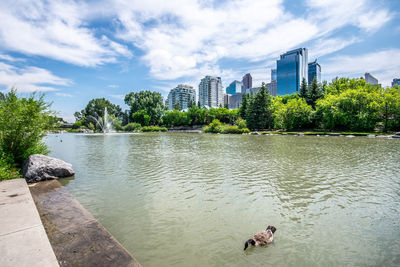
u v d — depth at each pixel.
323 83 75.19
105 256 3.85
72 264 3.58
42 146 13.35
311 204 6.81
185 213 6.15
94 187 8.61
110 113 100.12
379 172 10.83
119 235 4.95
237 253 4.26
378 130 42.66
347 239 4.79
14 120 10.66
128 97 105.44
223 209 6.43
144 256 4.15
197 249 4.39
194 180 9.59
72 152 19.48
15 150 11.43
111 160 14.88
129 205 6.75
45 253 3.68
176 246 4.50
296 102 55.09
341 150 18.95
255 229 5.24
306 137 36.50
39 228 4.60
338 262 3.97
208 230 5.19
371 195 7.59
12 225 4.71
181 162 13.91
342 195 7.61
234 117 94.12
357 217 5.89
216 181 9.41
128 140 34.47
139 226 5.39
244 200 7.16
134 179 9.81
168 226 5.38
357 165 12.53
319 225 5.45
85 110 96.31
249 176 10.23
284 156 16.03
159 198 7.36
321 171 11.13
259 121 60.53
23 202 6.15
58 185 8.84
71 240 4.41
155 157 16.08
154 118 94.94
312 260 4.04
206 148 21.78
